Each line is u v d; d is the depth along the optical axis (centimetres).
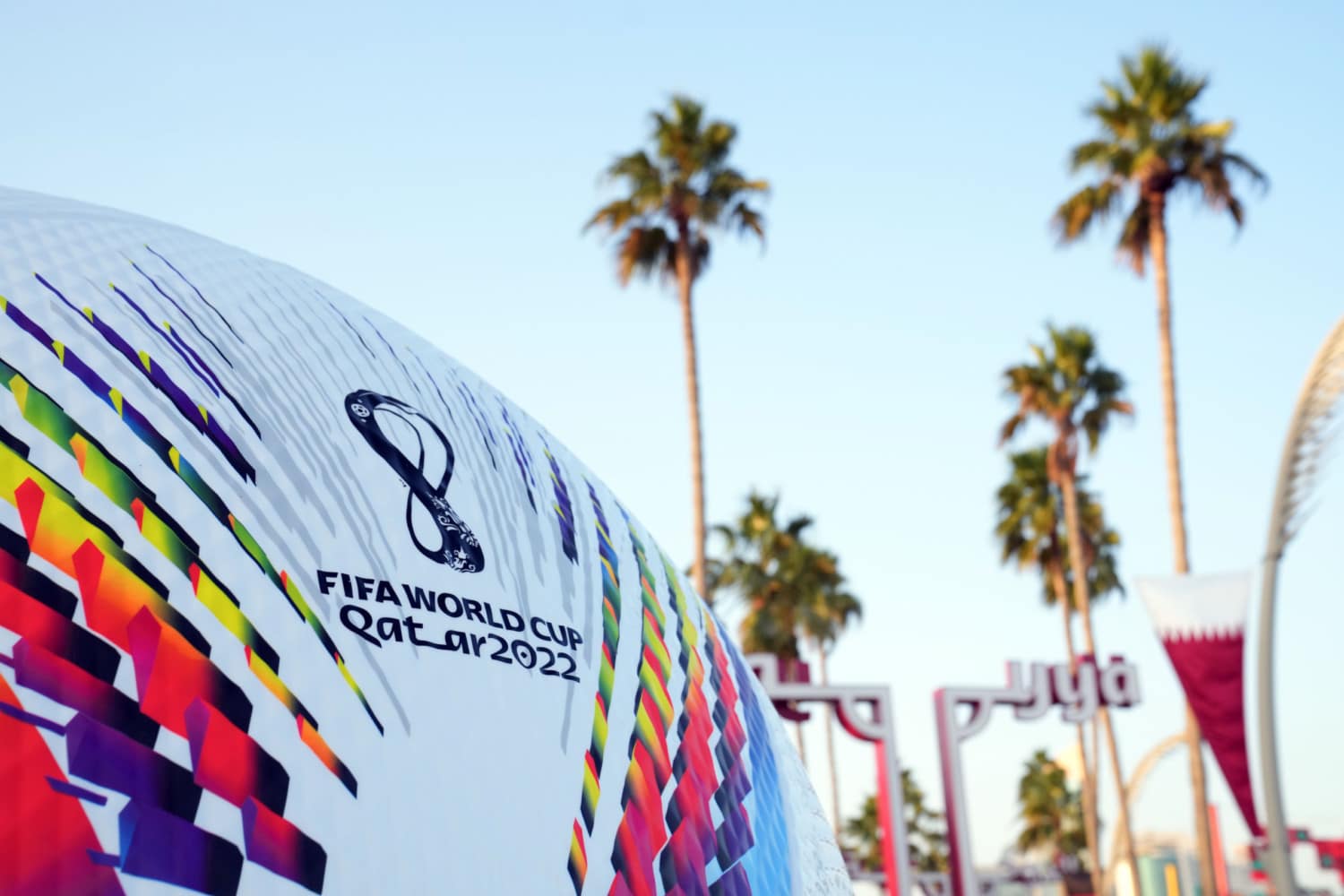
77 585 512
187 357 617
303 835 528
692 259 3497
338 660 571
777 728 914
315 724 550
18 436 528
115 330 598
